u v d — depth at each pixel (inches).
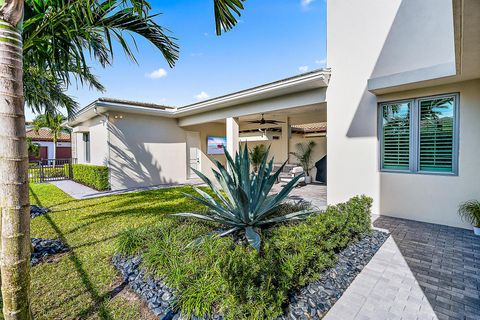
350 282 107.0
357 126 231.1
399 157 210.5
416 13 194.4
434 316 86.9
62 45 124.2
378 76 216.1
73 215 216.5
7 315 57.3
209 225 154.4
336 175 246.5
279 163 548.1
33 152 795.4
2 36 54.1
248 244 119.8
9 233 55.7
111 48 123.7
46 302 96.3
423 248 143.3
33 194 325.1
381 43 213.6
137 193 329.1
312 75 229.8
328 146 251.3
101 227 182.2
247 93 283.9
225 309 79.8
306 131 581.9
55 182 446.9
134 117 391.5
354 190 234.7
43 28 110.5
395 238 159.0
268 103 297.6
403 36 201.5
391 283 106.9
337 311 88.3
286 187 154.5
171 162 442.3
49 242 146.4
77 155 560.1
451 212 183.5
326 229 114.7
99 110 354.0
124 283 108.3
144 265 111.7
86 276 114.0
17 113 56.1
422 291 101.3
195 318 80.8
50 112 245.0
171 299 90.5
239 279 80.6
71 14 103.3
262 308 77.8
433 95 190.9
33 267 122.5
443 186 186.7
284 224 149.1
